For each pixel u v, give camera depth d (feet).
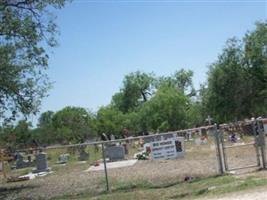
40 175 82.02
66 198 55.62
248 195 42.78
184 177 59.57
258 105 200.95
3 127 80.23
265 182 48.11
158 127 303.07
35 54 74.28
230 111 201.46
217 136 59.82
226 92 201.36
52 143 283.18
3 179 79.97
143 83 384.88
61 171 85.76
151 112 310.65
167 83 359.25
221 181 52.95
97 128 348.18
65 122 329.52
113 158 97.45
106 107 379.76
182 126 304.09
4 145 92.53
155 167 73.82
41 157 88.22
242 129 90.22
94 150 100.01
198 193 49.14
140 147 120.88
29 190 62.08
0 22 72.13
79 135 310.65
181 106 307.17
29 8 75.25
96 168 84.89
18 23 72.49
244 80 199.93
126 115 356.59
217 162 65.51
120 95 393.70
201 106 221.46
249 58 199.11
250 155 77.20
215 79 201.36
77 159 95.09
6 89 73.20
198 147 100.83
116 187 57.82
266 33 200.95
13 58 73.00
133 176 64.80
